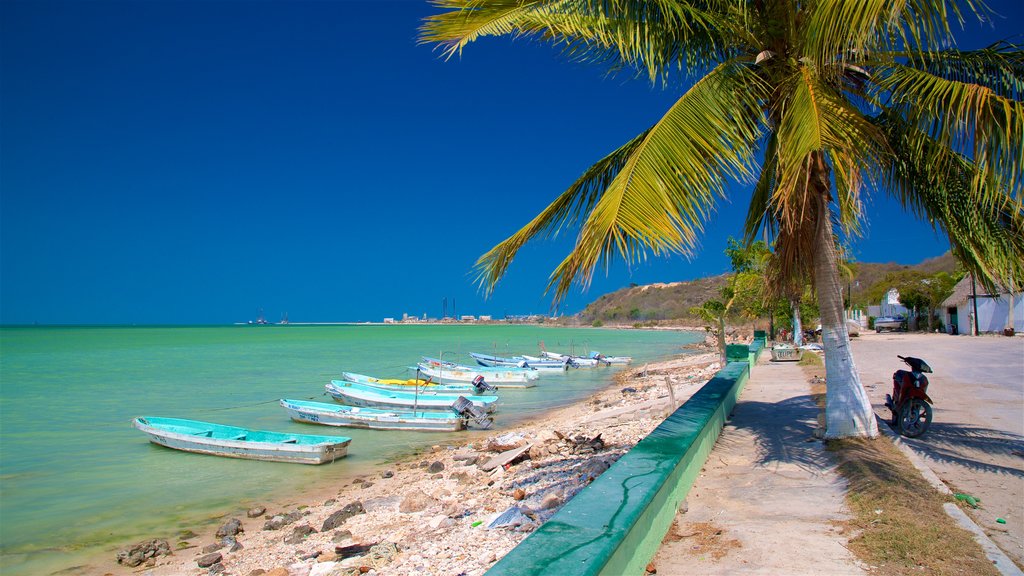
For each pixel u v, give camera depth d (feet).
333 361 168.86
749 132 24.35
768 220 33.35
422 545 25.21
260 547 30.53
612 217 18.44
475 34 25.32
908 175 28.94
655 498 15.97
